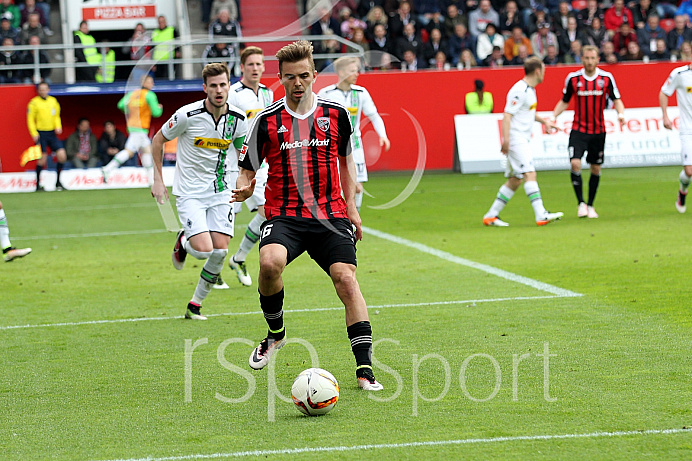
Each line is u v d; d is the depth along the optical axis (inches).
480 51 2517.2
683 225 1291.8
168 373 594.9
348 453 429.7
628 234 1218.6
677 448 426.3
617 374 559.2
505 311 761.0
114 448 446.3
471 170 2332.7
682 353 605.9
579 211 1429.6
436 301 815.1
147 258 1164.5
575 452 424.5
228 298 879.1
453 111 2389.3
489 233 1288.1
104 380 580.4
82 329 742.5
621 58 2507.4
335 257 555.2
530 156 1338.6
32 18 2497.5
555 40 2501.2
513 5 2564.0
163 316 791.7
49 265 1113.4
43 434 472.1
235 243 1326.3
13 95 2354.8
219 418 494.0
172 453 436.1
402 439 449.1
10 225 1572.3
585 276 917.8
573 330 683.4
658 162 2342.5
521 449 429.7
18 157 2372.0
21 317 796.6
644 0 2679.6
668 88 1365.7
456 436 451.5
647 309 751.1
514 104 1315.2
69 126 2450.8
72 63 2532.0
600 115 1402.6
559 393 522.3
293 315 773.9
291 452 433.1
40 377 591.5
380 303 813.2
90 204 1910.7
